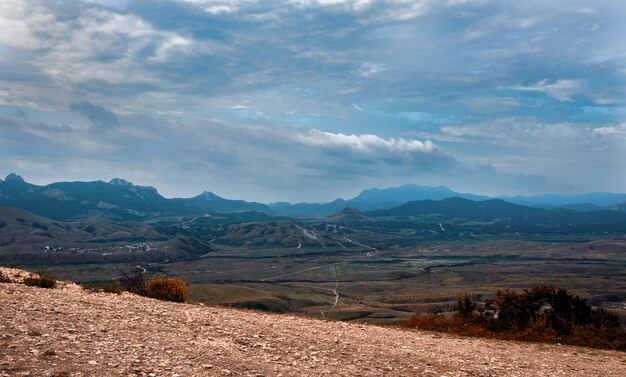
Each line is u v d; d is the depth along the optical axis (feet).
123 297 80.64
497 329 84.74
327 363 48.49
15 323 49.42
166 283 92.58
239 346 51.39
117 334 50.62
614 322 84.48
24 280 83.05
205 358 44.91
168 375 38.58
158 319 61.77
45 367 37.22
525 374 51.62
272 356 48.70
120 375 37.37
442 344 66.28
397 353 56.29
